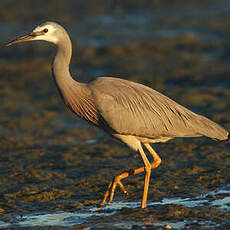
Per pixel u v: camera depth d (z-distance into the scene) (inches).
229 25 1161.4
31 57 1010.1
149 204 401.7
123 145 568.7
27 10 1386.6
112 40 1102.4
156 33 1142.3
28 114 694.5
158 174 472.1
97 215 381.1
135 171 415.2
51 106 726.5
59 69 419.2
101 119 415.5
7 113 701.9
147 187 401.1
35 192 441.7
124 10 1392.7
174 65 903.1
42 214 391.2
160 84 803.4
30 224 369.7
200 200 402.9
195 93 739.4
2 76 898.1
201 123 422.9
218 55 950.4
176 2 1469.0
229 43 1015.6
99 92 410.6
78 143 583.8
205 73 837.2
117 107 407.5
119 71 887.7
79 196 430.6
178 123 417.7
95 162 515.2
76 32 1183.6
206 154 520.1
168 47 1027.9
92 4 1455.5
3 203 418.3
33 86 831.7
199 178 456.1
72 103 421.1
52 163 517.7
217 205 388.2
